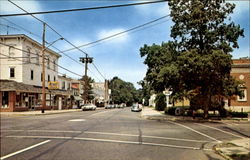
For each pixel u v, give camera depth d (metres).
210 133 13.30
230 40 21.97
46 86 42.22
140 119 22.75
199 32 22.25
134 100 146.25
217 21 21.58
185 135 12.23
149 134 12.08
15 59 34.69
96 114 29.28
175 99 24.97
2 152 7.50
